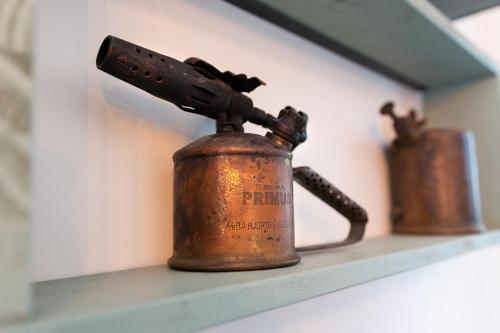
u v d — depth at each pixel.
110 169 0.48
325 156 0.79
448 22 0.81
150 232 0.51
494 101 1.03
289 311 0.66
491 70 1.00
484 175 1.04
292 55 0.74
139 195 0.51
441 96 1.11
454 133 0.88
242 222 0.43
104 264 0.47
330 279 0.46
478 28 1.27
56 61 0.45
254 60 0.67
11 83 0.26
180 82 0.45
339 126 0.83
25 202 0.26
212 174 0.44
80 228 0.46
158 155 0.53
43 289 0.36
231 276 0.40
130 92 0.51
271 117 0.54
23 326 0.24
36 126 0.43
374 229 0.88
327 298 0.72
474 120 1.06
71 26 0.47
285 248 0.45
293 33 0.75
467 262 1.09
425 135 0.87
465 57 0.92
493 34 1.29
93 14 0.49
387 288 0.84
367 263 0.52
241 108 0.50
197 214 0.44
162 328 0.30
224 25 0.63
